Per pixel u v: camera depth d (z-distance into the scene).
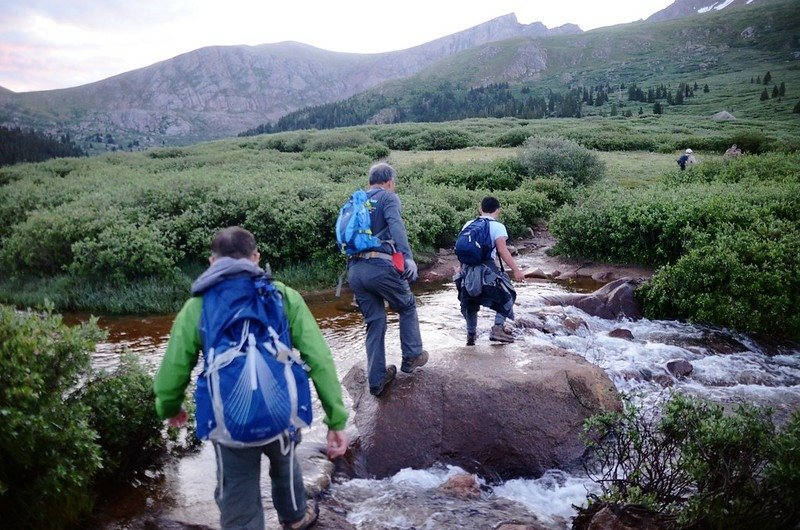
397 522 3.72
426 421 4.74
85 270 10.13
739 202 11.24
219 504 2.57
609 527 3.31
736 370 6.67
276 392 2.32
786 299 7.87
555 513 4.00
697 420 3.49
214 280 2.49
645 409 5.33
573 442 4.68
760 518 3.21
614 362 6.70
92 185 17.52
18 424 3.04
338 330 8.05
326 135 50.06
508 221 16.41
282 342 2.45
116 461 3.87
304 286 10.99
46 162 35.09
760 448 3.31
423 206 14.52
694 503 3.23
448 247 14.89
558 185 21.00
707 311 8.34
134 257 9.90
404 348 4.94
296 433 2.75
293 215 11.62
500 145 48.78
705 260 8.62
